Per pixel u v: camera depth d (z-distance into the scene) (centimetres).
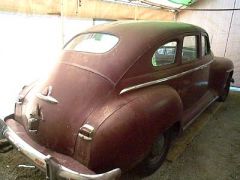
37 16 376
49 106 231
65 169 200
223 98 551
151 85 264
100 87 226
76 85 232
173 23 343
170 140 300
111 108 217
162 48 282
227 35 695
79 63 247
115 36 267
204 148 350
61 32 397
